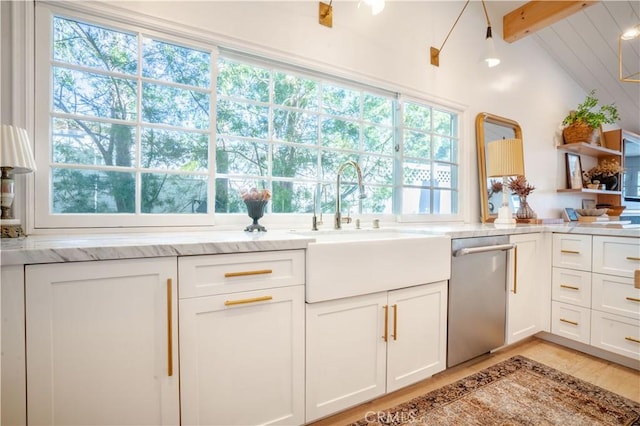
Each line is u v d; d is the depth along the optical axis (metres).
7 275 0.84
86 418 0.95
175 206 1.61
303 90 2.04
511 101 3.08
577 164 3.67
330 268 1.33
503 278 2.10
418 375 1.66
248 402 1.19
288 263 1.26
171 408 1.06
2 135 1.08
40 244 1.00
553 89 3.47
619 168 3.67
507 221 2.42
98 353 0.96
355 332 1.44
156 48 1.54
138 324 1.01
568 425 1.40
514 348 2.25
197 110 1.65
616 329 1.98
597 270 2.06
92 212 1.43
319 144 2.09
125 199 1.49
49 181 1.33
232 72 1.80
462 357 1.86
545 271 2.35
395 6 2.33
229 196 1.80
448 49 2.63
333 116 2.12
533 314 2.30
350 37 2.11
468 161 2.77
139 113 1.50
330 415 1.45
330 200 2.15
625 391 1.69
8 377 0.85
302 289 1.29
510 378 1.81
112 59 1.45
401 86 2.35
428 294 1.70
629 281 1.92
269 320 1.23
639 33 2.23
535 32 3.12
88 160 1.41
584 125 3.37
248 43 1.74
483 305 1.97
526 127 3.20
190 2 1.58
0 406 0.85
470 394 1.65
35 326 0.88
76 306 0.93
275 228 1.90
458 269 1.84
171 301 1.04
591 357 2.10
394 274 1.53
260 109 1.89
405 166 2.45
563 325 2.24
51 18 1.33
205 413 1.11
